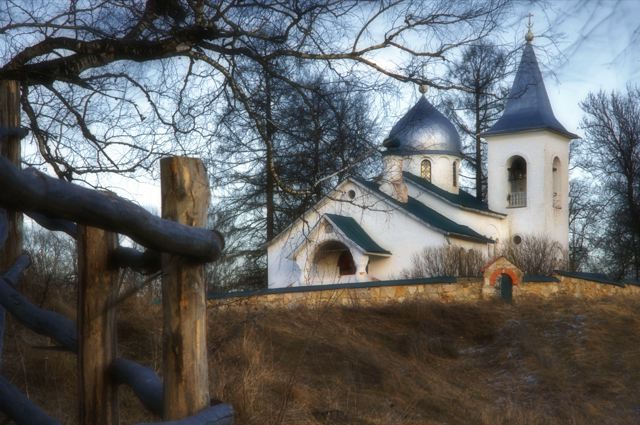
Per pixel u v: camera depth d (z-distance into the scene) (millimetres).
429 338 17547
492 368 16469
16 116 5738
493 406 13578
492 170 42000
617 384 15078
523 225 41219
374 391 12828
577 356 16625
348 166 9461
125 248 3535
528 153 41312
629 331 18469
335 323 17188
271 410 9422
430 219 36531
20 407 3820
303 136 9477
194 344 3035
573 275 22828
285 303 19969
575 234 44938
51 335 3908
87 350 3486
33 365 8836
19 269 5004
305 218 10766
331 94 9164
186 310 3027
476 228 39719
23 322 4027
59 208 2355
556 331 18609
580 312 19938
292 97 9344
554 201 42000
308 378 12422
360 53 8539
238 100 9031
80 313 3514
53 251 11570
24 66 8078
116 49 8078
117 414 3561
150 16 8133
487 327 18922
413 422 11594
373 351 15461
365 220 36906
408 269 35344
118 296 3537
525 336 17938
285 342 13852
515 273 21859
